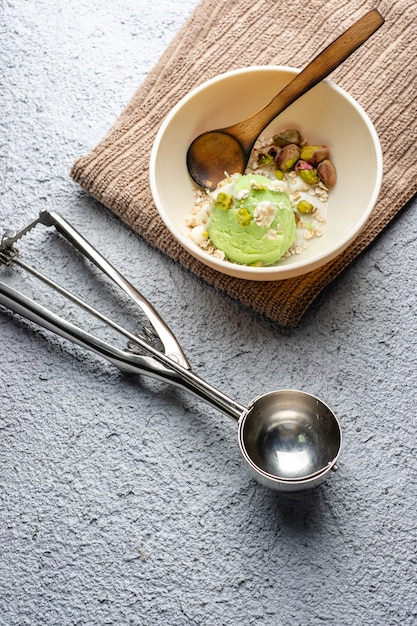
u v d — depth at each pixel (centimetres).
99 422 65
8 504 64
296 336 67
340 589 61
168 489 64
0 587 62
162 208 64
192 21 74
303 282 67
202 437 65
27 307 65
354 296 67
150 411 66
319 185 68
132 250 70
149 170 67
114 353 64
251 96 68
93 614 62
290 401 62
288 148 68
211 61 72
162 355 63
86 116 74
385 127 70
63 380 67
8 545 63
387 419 65
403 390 65
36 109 74
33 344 67
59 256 70
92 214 71
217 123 68
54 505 64
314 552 62
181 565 62
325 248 66
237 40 73
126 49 76
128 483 64
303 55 72
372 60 72
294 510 63
